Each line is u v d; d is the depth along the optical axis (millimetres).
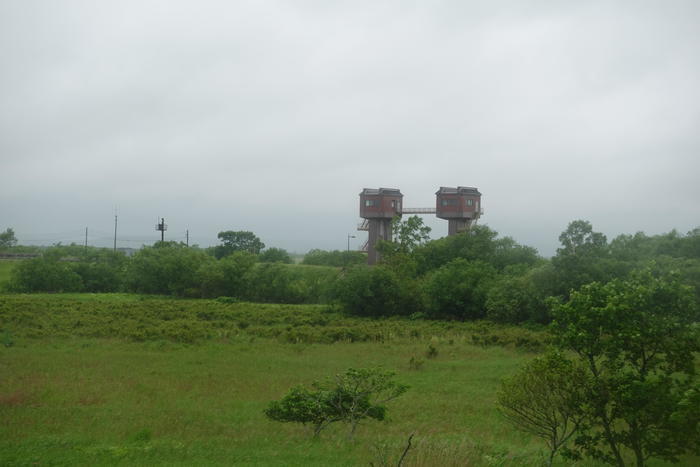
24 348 34000
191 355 32781
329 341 39375
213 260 80625
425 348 36344
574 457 13391
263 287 73250
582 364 13664
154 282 77688
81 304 57906
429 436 17281
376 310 58188
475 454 14414
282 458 14367
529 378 13492
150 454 14609
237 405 21609
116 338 38656
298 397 17625
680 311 12703
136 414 19734
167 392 23406
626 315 12617
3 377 25422
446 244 70500
